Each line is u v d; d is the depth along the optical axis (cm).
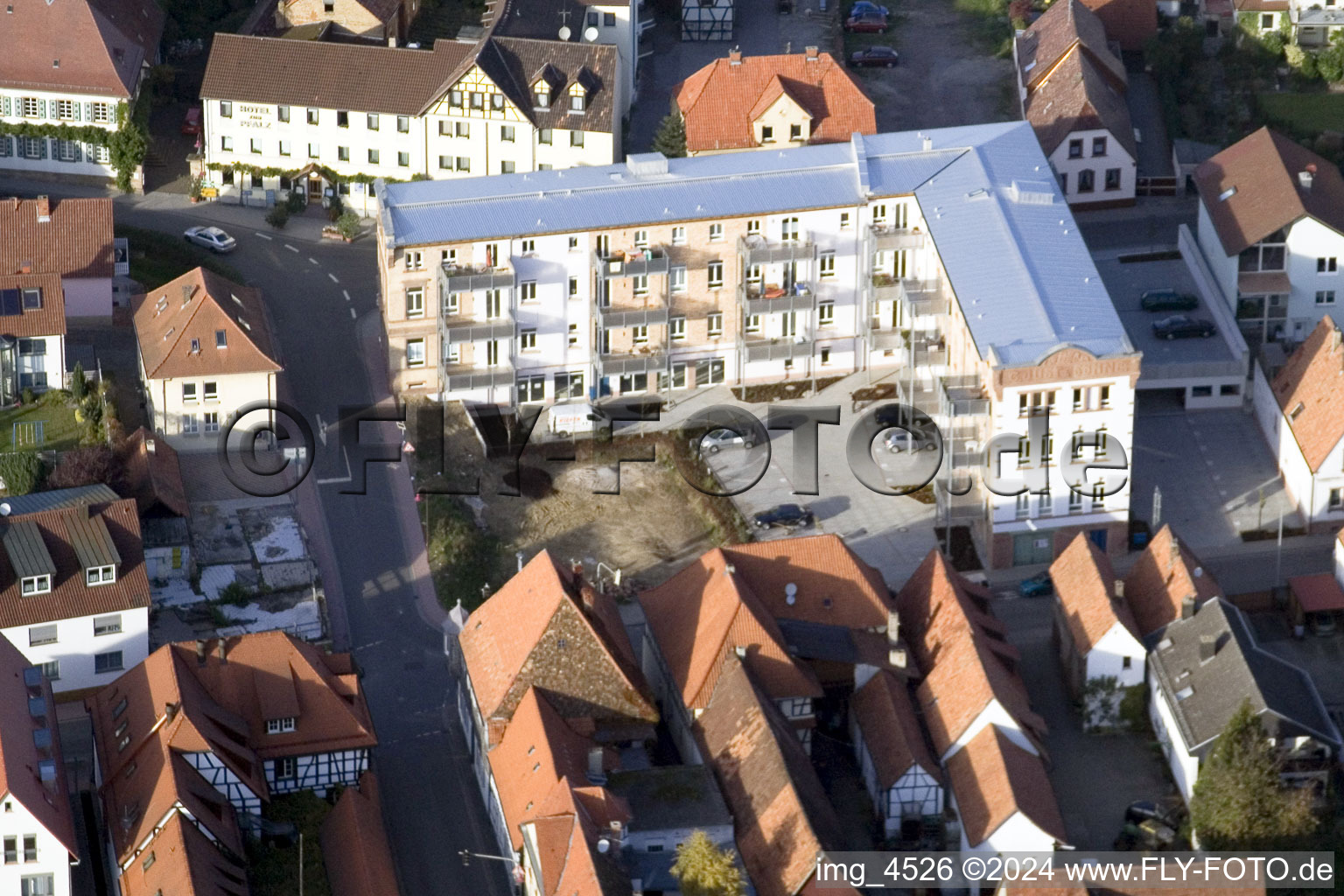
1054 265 16988
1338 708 15212
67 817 13312
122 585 15025
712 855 12875
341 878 13475
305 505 16812
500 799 13800
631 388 18012
